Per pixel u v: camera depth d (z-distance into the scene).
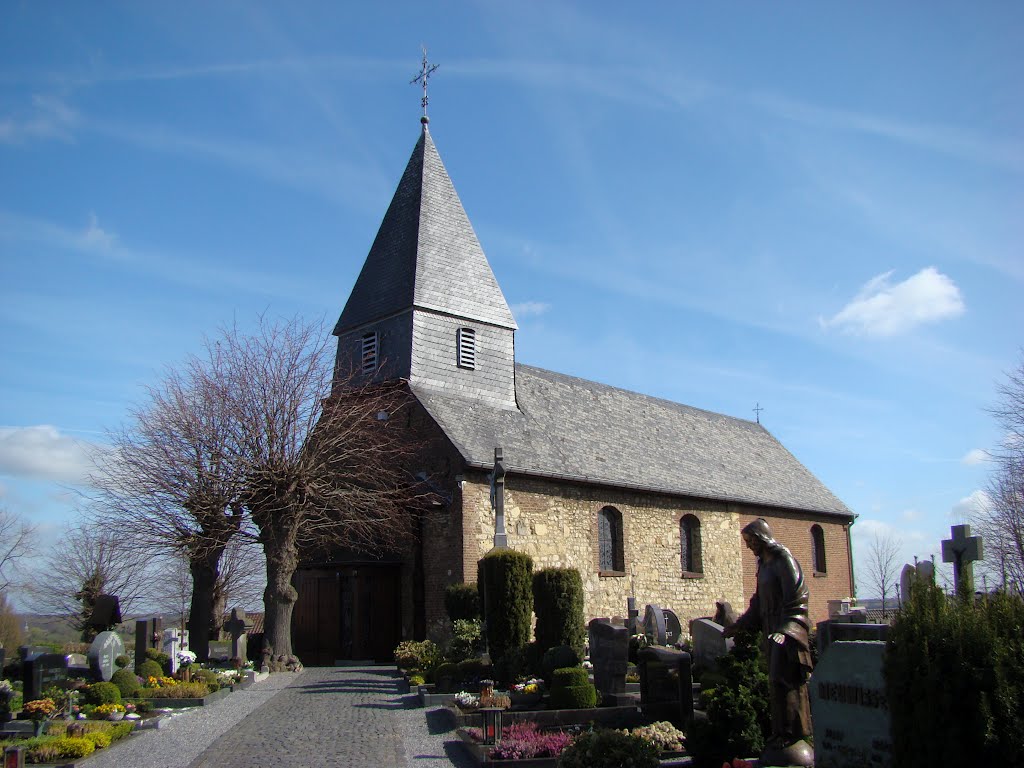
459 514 23.80
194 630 23.61
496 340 29.44
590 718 13.30
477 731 12.57
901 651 7.04
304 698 17.47
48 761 11.66
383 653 24.64
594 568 26.73
